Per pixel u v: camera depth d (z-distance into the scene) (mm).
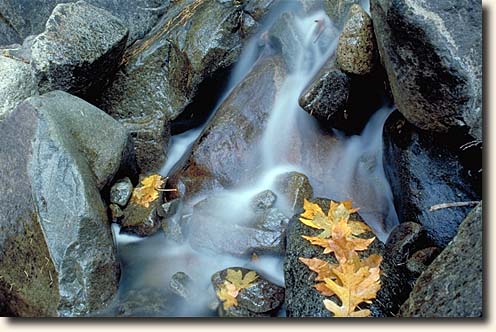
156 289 3250
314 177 3586
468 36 3045
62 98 3432
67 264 3129
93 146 3393
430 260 3158
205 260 3355
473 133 3080
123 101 3889
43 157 3227
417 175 3285
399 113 3418
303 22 3779
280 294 3145
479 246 2842
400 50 3119
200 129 3936
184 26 3844
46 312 3125
